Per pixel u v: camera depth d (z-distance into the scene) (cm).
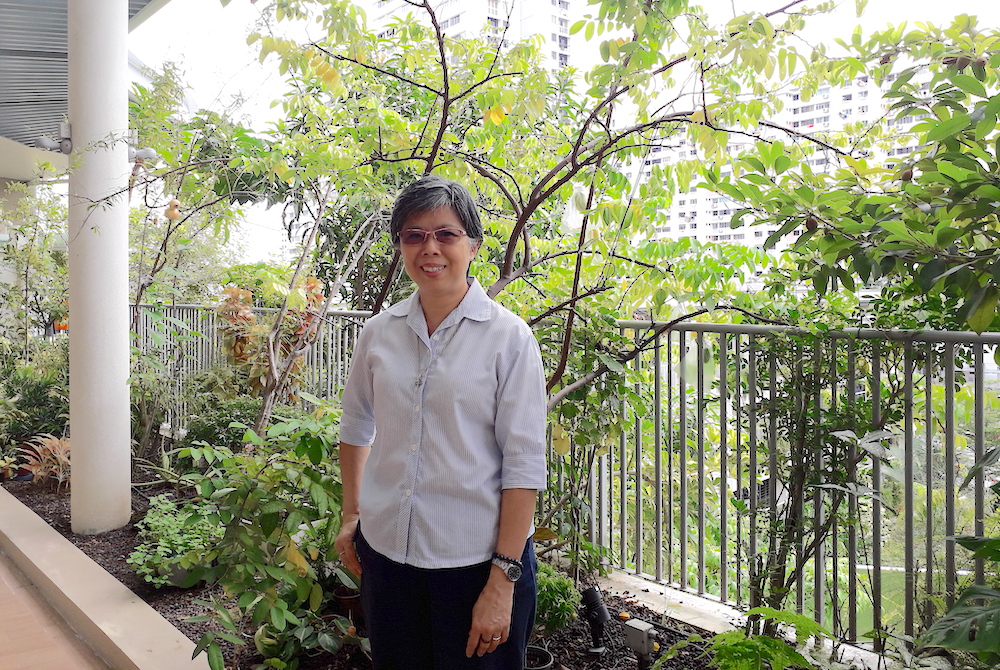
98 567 349
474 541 161
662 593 297
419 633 170
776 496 258
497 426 163
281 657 250
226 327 455
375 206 383
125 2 383
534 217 392
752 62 208
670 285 287
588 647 251
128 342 407
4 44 621
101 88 376
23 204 684
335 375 472
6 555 389
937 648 212
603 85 245
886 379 241
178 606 308
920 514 242
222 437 450
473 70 293
